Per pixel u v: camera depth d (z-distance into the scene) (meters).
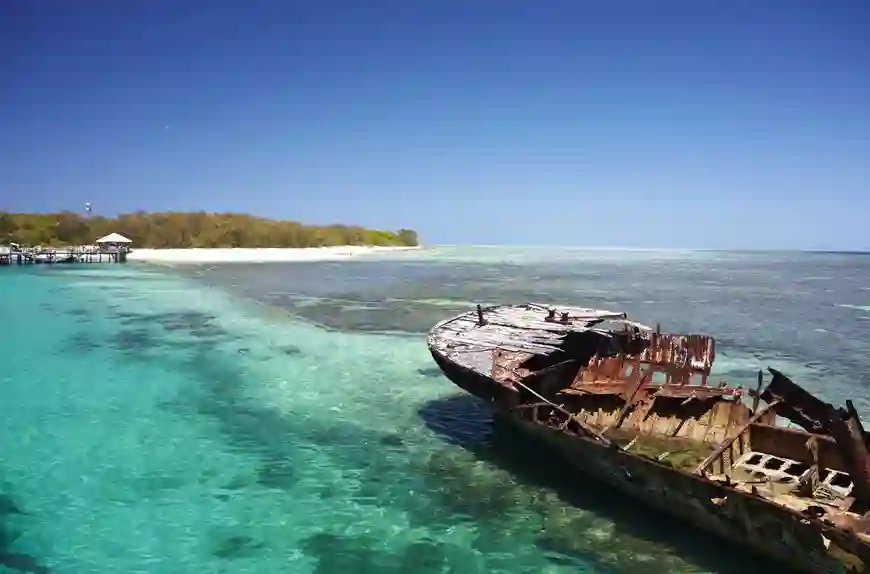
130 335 30.05
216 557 10.90
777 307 46.59
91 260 79.06
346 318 36.53
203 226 116.38
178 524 11.97
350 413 18.72
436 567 10.71
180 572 10.44
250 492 13.34
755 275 91.38
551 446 13.70
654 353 17.47
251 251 107.69
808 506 10.21
